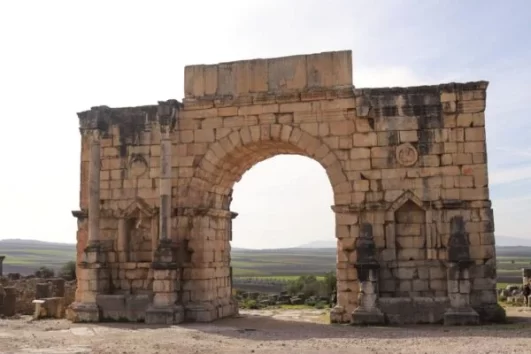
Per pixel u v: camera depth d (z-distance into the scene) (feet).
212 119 97.81
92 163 99.09
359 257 88.12
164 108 96.89
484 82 89.25
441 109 90.63
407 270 89.35
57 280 132.26
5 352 59.77
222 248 105.91
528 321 87.51
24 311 126.11
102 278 97.30
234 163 101.65
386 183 90.84
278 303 155.74
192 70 99.30
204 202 97.50
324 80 94.17
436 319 85.81
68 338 72.13
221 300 103.50
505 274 419.95
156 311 90.63
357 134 92.63
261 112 96.12
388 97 92.07
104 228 100.37
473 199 88.38
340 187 92.17
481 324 84.33
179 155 98.27
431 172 89.86
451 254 85.92
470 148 89.35
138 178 99.60
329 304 145.38
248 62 97.35
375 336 73.87
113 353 60.03
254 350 62.08
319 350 61.57
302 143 94.17
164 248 93.09
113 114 101.55
